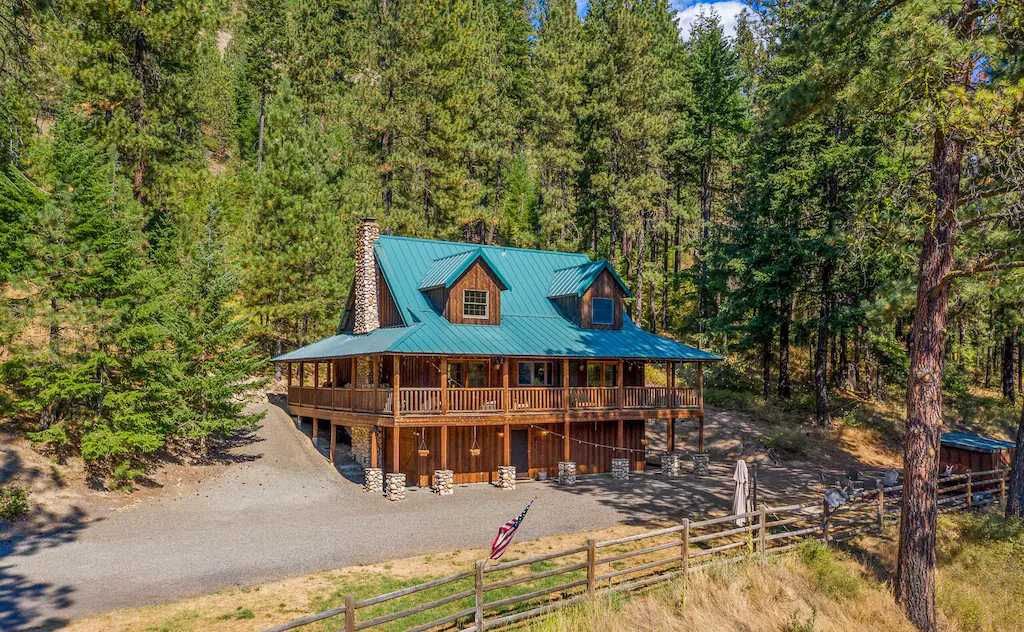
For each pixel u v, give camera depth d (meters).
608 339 31.59
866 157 34.53
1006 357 46.69
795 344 45.03
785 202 38.56
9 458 21.02
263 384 28.19
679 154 54.72
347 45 66.56
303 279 36.97
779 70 41.12
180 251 33.12
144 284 24.23
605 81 49.75
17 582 14.58
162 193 35.88
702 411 32.03
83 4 31.12
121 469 22.03
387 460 28.08
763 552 16.59
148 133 33.81
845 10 16.11
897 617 14.90
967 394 47.34
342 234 39.28
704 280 48.97
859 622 14.59
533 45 67.88
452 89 45.91
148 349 24.03
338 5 72.50
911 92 14.98
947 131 14.60
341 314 34.50
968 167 17.09
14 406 23.06
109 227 23.25
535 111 50.38
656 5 67.19
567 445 28.73
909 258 26.08
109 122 32.94
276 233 36.34
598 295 32.91
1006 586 16.50
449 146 44.72
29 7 14.78
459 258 29.55
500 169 50.31
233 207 44.78
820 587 15.55
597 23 58.88
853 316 36.97
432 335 26.59
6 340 21.59
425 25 45.72
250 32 62.97
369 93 45.44
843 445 36.72
